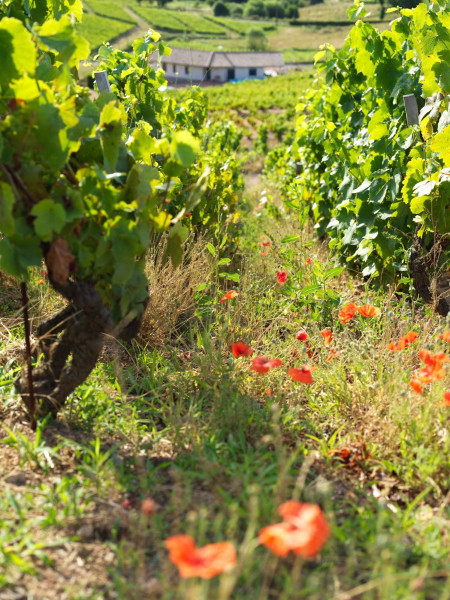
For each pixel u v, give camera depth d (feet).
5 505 7.55
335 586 6.36
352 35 16.33
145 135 9.35
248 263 17.04
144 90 18.40
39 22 11.91
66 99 8.40
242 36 370.12
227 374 10.12
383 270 16.48
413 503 7.63
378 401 9.77
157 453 9.11
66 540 7.05
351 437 9.52
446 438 8.68
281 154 47.14
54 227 7.66
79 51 8.71
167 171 9.07
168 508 7.66
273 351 11.58
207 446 8.82
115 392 10.74
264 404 10.49
